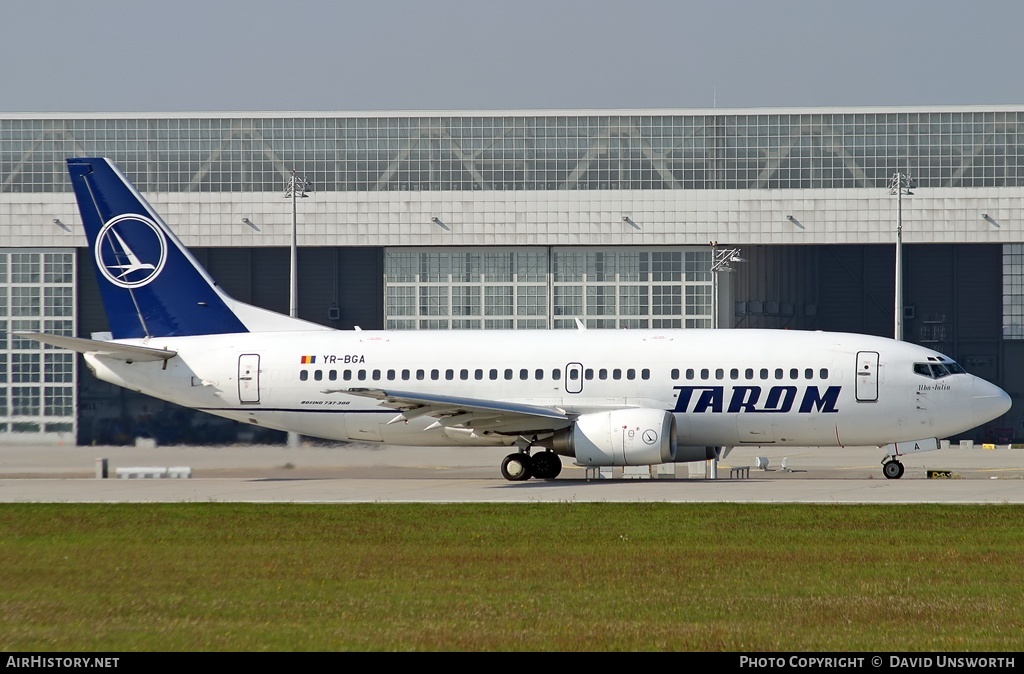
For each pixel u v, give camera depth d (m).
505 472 178.75
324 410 185.75
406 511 133.62
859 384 172.38
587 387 178.12
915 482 171.12
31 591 87.81
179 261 191.12
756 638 70.25
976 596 83.06
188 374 188.88
